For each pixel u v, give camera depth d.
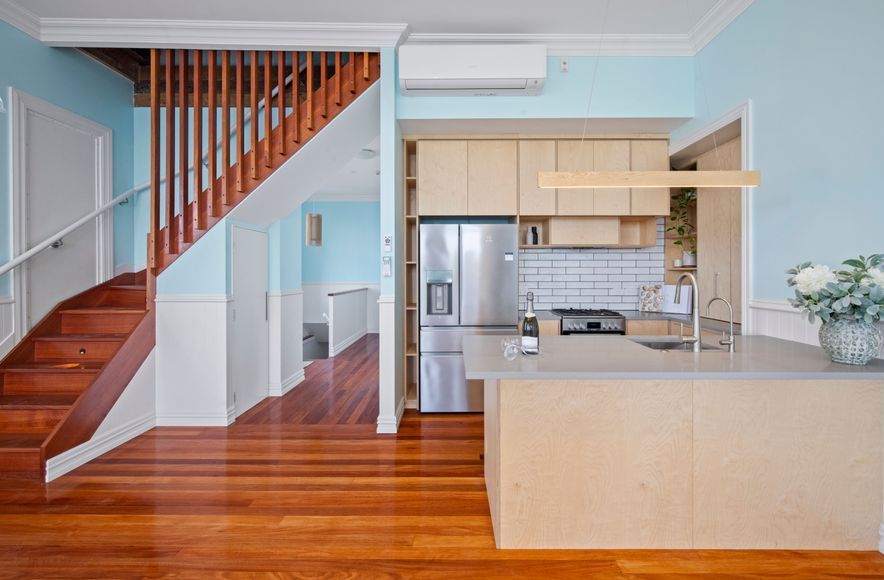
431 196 4.18
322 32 3.59
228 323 3.84
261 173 3.85
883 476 2.04
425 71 3.54
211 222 3.79
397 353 3.87
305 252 9.67
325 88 3.85
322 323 9.66
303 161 3.99
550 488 2.08
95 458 3.12
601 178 2.55
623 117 3.78
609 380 2.05
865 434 2.04
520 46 3.53
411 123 3.92
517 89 3.68
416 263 4.47
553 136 4.17
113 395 3.33
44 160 3.75
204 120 4.61
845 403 2.04
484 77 3.53
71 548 2.09
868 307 1.98
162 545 2.12
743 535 2.07
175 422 3.80
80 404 3.04
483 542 2.15
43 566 1.97
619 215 4.18
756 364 2.07
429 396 4.19
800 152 2.60
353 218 9.66
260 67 4.62
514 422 2.07
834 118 2.36
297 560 2.02
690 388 2.06
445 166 4.18
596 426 2.07
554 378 1.94
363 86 3.85
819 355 2.27
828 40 2.39
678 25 3.51
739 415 2.06
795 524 2.06
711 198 3.71
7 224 3.46
